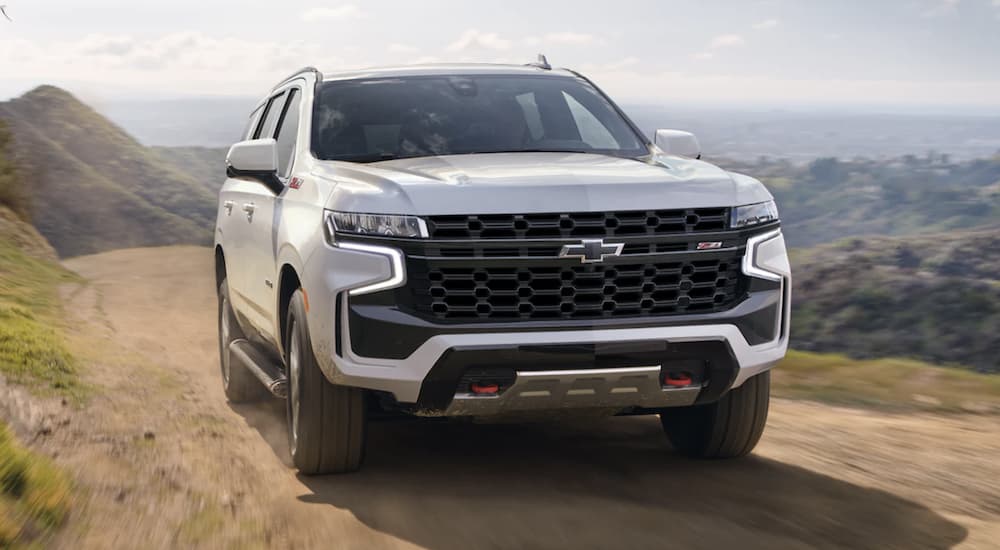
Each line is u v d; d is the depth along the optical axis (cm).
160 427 610
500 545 367
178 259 3139
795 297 13538
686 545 369
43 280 2025
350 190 443
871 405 807
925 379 887
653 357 429
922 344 10506
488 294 421
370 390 470
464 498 437
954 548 381
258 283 581
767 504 438
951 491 482
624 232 429
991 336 10656
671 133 564
